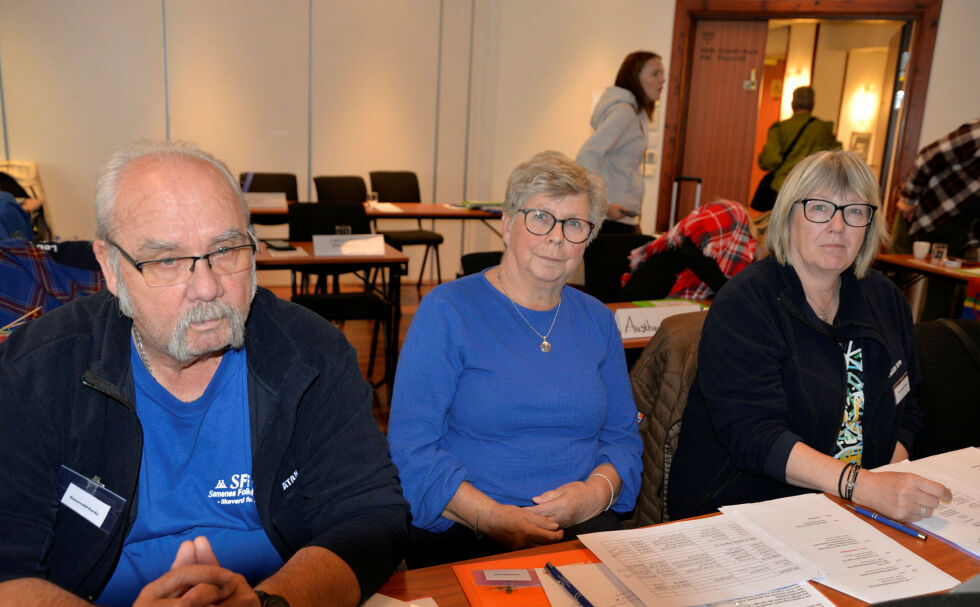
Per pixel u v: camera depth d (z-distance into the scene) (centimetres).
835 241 154
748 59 608
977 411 185
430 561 150
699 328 190
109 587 105
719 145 626
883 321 167
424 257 614
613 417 170
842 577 102
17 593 81
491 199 639
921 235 432
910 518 118
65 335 101
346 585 92
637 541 110
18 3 511
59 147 538
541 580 100
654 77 404
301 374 107
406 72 621
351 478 108
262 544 111
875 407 161
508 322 159
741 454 150
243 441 108
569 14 599
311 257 379
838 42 884
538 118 619
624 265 330
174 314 93
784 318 159
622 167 413
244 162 588
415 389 152
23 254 195
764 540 112
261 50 575
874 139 870
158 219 91
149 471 105
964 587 43
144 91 550
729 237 283
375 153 627
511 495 152
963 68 562
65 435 98
